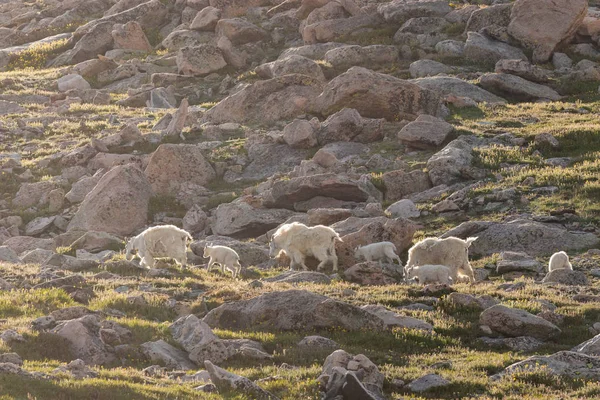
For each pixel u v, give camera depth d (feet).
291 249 286.25
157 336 176.45
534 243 299.17
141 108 567.18
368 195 363.97
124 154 446.60
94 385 134.82
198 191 406.82
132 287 231.50
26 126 505.25
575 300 221.87
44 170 440.86
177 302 210.59
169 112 529.04
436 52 599.98
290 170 422.82
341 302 190.08
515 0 646.33
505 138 420.77
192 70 628.28
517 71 534.78
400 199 370.53
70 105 560.61
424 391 152.66
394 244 297.74
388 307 208.64
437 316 202.59
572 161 385.70
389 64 592.60
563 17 589.73
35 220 390.01
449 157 381.60
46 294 206.80
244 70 636.48
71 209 399.03
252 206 370.73
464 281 258.98
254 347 174.91
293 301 193.47
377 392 147.95
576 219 317.01
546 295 225.15
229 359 168.14
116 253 312.91
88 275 247.29
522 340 187.21
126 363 162.81
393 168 397.80
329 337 185.37
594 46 602.85
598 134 409.90
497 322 191.62
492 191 350.84
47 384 131.34
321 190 362.33
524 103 500.74
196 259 299.38
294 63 567.18
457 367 166.09
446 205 342.03
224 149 449.48
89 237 331.16
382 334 186.39
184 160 418.31
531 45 587.68
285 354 171.53
